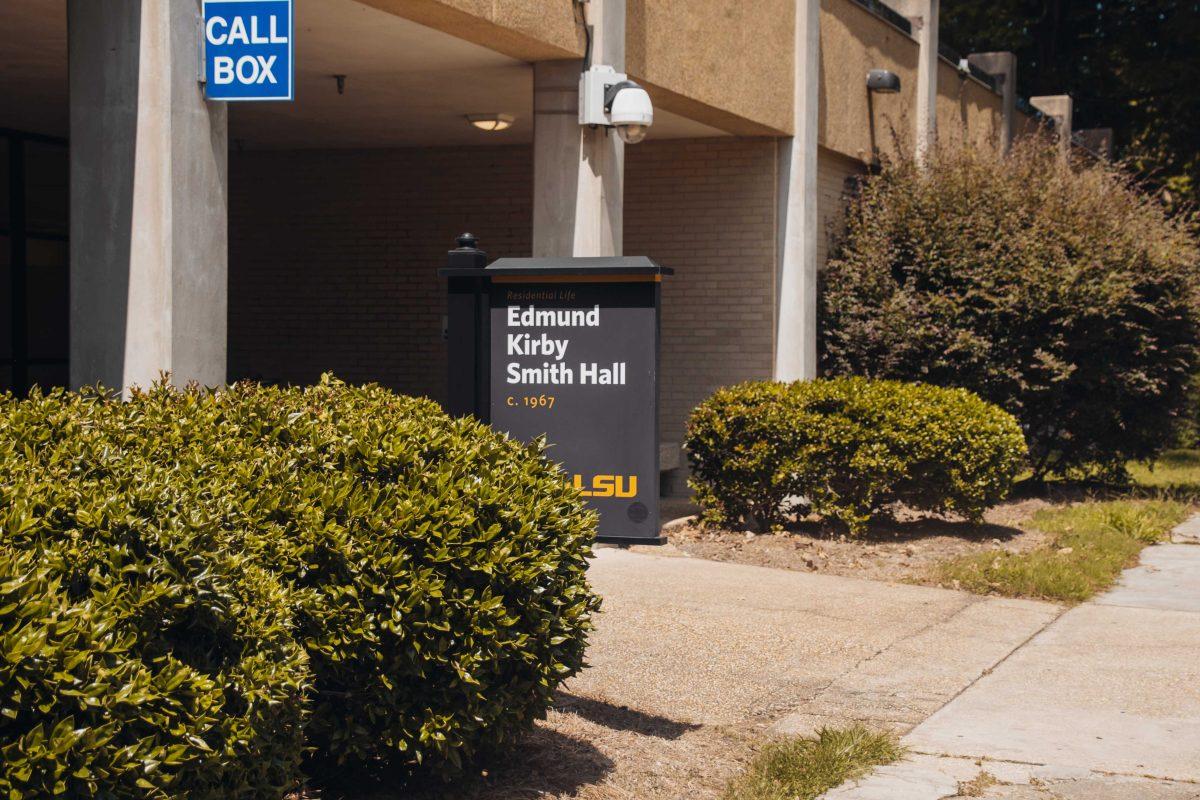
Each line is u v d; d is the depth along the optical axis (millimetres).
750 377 14461
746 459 11219
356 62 10516
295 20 9031
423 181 15289
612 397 6148
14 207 13734
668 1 11445
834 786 5191
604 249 10391
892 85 16406
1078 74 34344
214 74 6633
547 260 6277
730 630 7867
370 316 15539
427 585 4512
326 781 4859
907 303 14664
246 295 15953
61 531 3543
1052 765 5469
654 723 6059
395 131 14125
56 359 14320
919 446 11227
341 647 4410
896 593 9219
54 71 10609
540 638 4871
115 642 3193
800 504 11594
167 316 6488
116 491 3758
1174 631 8133
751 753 5688
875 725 6078
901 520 12312
